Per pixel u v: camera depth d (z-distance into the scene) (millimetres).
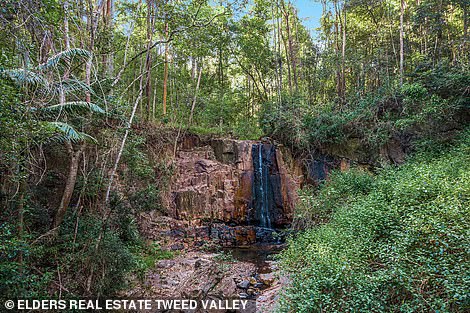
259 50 19156
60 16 5328
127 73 15422
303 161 14992
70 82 6516
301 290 4906
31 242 5680
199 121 18312
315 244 6805
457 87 11539
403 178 8625
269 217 14297
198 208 13508
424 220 5074
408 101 12500
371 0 17297
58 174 8297
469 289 3520
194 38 10328
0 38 4250
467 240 4207
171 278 8078
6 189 5879
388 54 17969
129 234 8711
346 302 4184
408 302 4066
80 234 6531
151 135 13867
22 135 4430
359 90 16500
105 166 8234
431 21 15047
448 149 11203
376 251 5320
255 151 14867
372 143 13562
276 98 17828
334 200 10453
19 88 4777
